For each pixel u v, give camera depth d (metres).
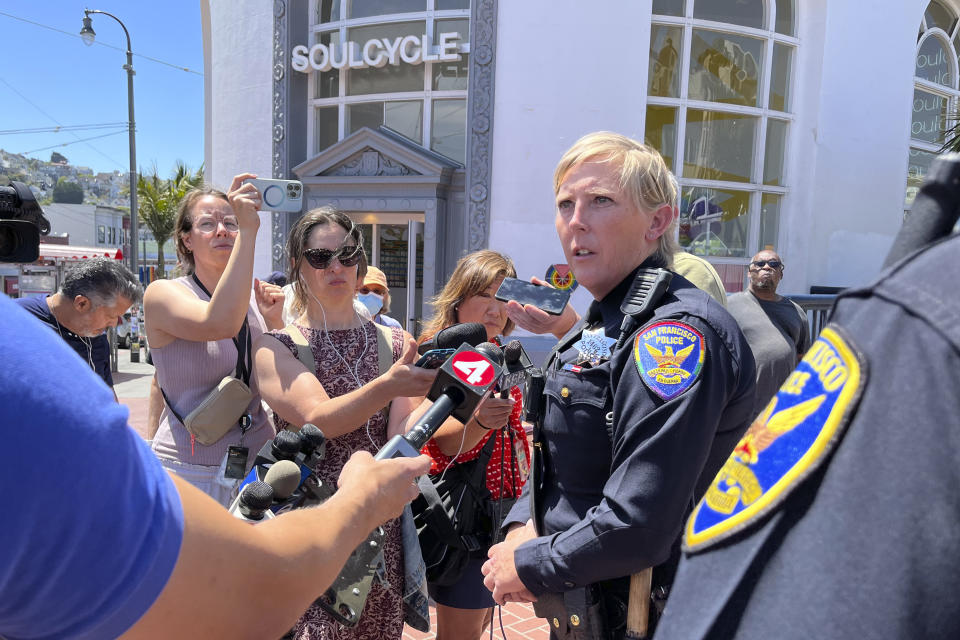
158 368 2.37
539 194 8.20
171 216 25.36
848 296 0.56
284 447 1.45
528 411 1.52
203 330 2.17
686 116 8.84
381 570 1.91
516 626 3.41
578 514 1.39
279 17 9.48
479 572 2.33
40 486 0.54
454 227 8.98
